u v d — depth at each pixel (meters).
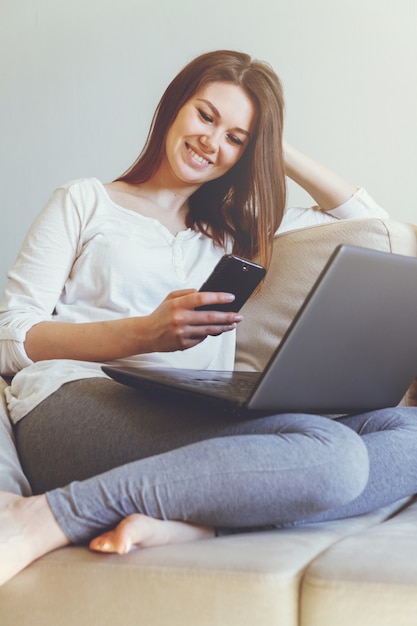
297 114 2.80
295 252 1.69
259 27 2.83
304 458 0.96
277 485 0.95
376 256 1.04
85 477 1.17
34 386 1.31
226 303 1.28
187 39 2.92
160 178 1.67
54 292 1.52
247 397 1.02
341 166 2.76
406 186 2.70
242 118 1.67
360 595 0.81
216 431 1.07
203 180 1.66
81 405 1.22
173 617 0.86
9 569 0.90
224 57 1.67
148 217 1.62
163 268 1.57
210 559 0.87
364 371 1.15
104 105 3.03
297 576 0.84
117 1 3.00
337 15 2.75
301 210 2.04
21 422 1.29
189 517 0.96
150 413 1.14
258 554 0.88
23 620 0.91
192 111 1.65
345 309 1.04
